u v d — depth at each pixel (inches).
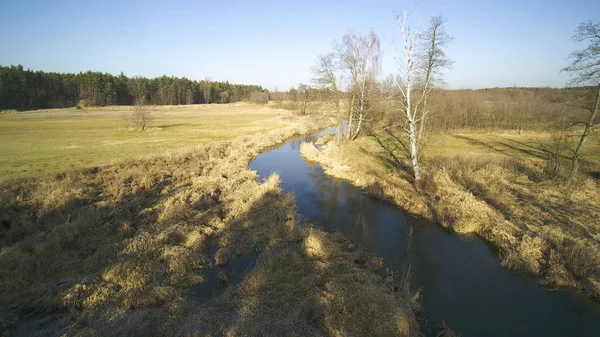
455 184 703.1
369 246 492.1
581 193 626.8
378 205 668.7
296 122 2165.4
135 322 297.4
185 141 1350.9
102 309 320.2
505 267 429.7
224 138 1469.0
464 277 410.6
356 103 1328.7
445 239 514.0
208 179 760.3
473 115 1643.7
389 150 1079.0
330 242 473.1
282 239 481.7
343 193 746.2
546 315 339.0
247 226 521.7
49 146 1165.1
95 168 805.2
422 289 385.1
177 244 457.4
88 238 450.3
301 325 293.0
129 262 385.1
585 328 319.6
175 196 627.2
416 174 722.8
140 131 1649.9
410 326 300.7
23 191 582.9
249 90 6510.8
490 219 534.0
